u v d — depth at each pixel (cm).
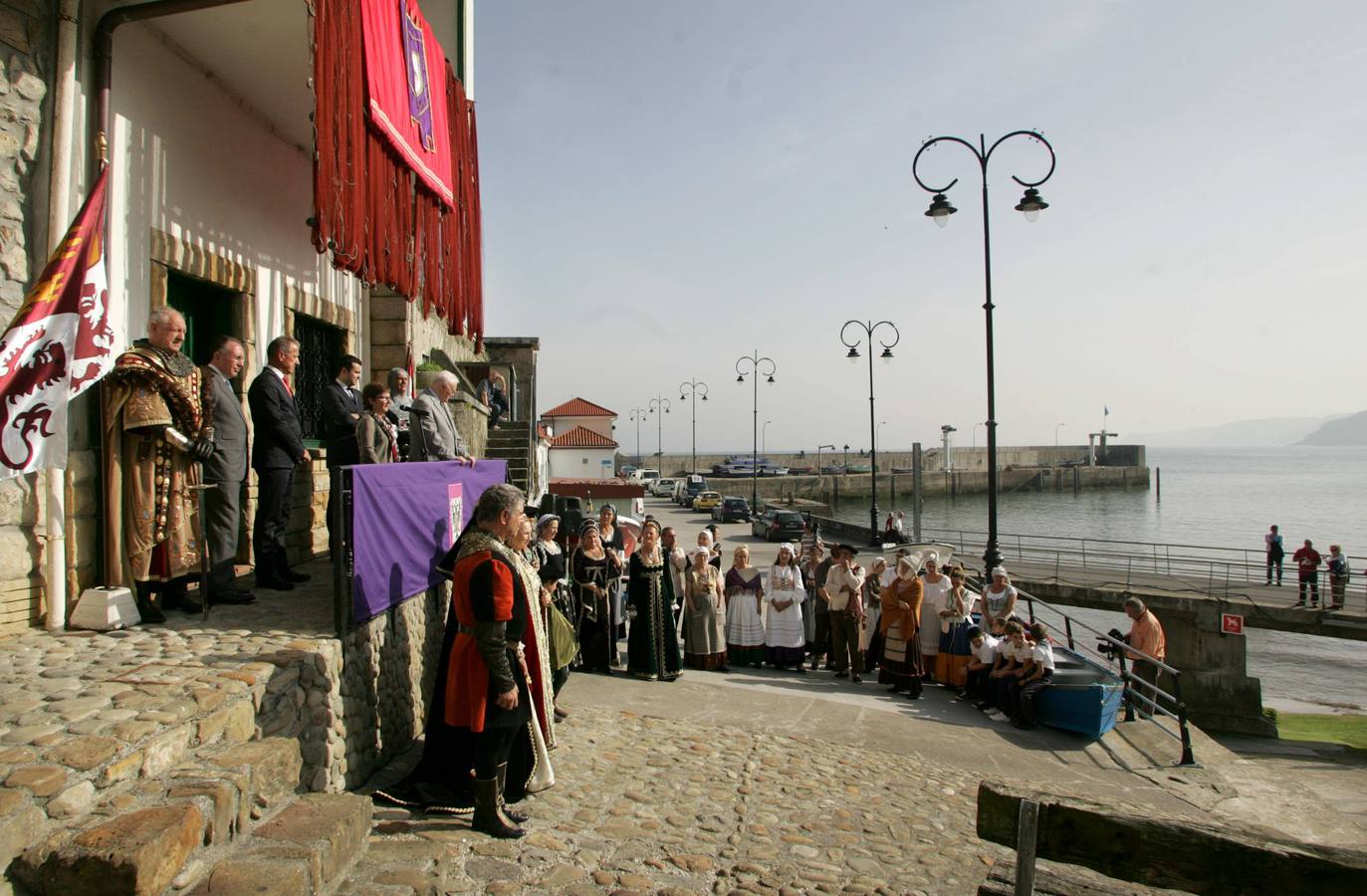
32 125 439
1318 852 228
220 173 633
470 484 680
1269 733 1752
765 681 976
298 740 378
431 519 589
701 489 5797
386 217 652
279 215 734
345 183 556
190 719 326
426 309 802
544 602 570
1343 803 954
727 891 394
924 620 1088
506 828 417
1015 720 930
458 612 421
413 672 570
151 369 453
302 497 728
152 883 249
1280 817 838
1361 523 5938
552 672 588
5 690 340
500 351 2091
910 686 993
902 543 3053
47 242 443
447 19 1003
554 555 668
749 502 5750
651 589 880
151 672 368
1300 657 2533
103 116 477
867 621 1126
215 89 623
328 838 325
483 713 411
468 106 993
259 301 697
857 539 3331
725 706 802
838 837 490
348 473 455
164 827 263
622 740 646
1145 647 1277
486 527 427
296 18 539
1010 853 507
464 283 967
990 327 1529
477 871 376
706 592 1010
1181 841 241
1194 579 2311
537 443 1792
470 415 1177
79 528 462
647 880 393
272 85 641
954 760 744
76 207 464
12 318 427
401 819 416
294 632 449
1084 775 798
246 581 603
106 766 280
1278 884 229
